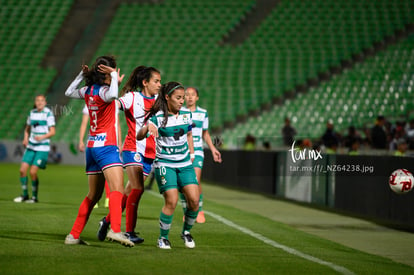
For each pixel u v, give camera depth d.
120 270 17.28
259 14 111.12
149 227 27.83
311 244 24.77
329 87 88.75
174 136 21.22
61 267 17.45
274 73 97.88
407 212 33.56
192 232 26.75
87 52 111.56
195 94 30.48
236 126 90.38
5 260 18.23
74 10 120.25
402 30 99.25
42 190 49.25
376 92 85.44
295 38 102.69
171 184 21.31
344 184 41.50
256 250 22.34
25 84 107.38
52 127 39.09
